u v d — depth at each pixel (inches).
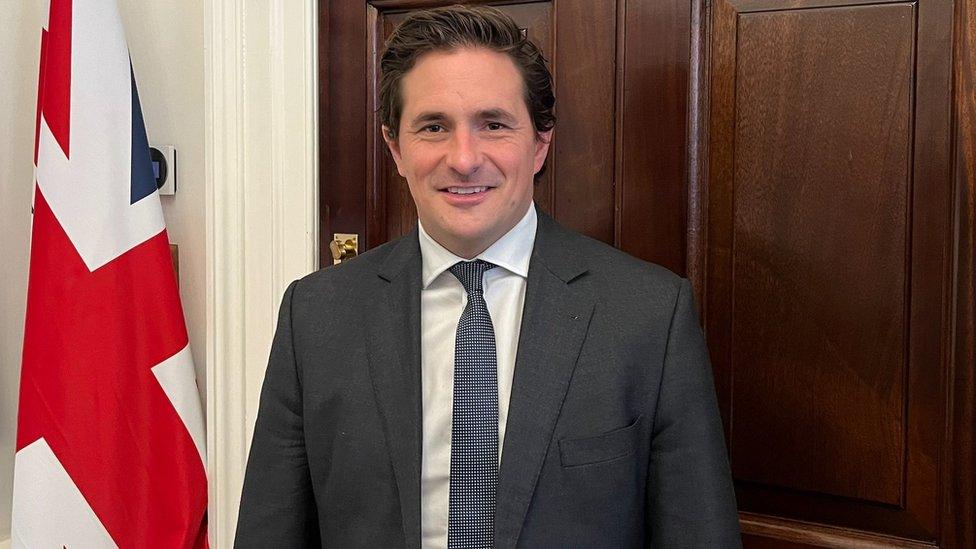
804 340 46.2
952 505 43.6
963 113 42.0
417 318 38.0
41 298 54.1
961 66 41.9
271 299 56.9
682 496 35.5
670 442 35.9
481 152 34.9
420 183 36.2
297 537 40.1
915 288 43.7
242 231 57.1
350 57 56.1
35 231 54.5
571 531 34.9
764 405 47.3
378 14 55.4
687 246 48.3
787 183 46.1
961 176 42.3
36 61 62.1
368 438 37.0
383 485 36.4
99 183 54.3
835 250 45.2
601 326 36.4
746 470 47.9
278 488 40.0
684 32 47.8
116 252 54.6
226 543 58.7
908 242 43.7
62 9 54.2
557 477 35.0
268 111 56.2
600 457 35.1
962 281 42.7
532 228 38.9
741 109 46.9
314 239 56.7
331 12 56.4
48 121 54.2
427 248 39.0
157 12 59.5
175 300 56.3
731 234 47.5
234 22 56.1
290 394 40.4
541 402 35.3
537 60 36.8
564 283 37.4
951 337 43.1
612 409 35.3
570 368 35.8
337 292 40.6
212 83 56.4
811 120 45.4
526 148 36.1
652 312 36.4
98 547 54.4
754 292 47.1
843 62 44.5
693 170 48.1
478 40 35.2
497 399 36.4
